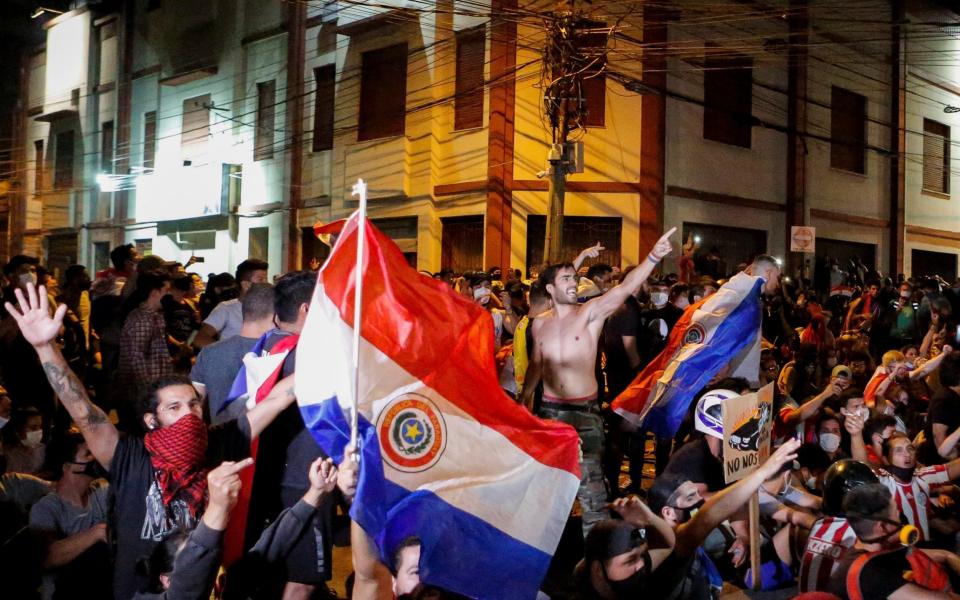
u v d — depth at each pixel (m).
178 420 3.59
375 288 3.97
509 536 4.05
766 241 21.42
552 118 15.48
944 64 26.70
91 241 31.66
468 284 10.73
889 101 24.62
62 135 33.53
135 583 3.39
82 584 4.32
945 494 6.24
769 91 21.38
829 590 3.96
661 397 7.04
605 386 9.06
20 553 4.14
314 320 3.82
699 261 17.73
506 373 7.72
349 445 3.41
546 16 15.52
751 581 5.11
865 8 23.47
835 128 23.05
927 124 26.17
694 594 3.88
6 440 5.66
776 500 5.35
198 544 3.08
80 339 10.19
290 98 24.22
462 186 19.92
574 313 6.27
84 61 32.28
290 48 24.27
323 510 4.18
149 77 29.45
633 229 19.09
